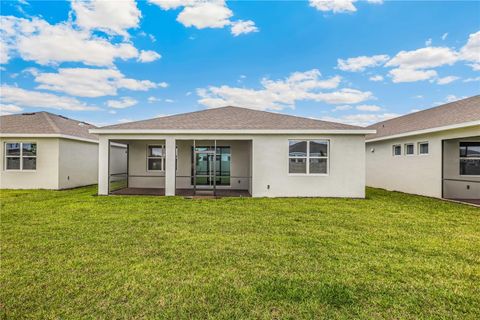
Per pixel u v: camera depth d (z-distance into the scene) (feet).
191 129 34.63
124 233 17.47
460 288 10.63
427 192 36.29
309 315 8.82
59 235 16.93
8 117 48.88
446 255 14.06
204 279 11.19
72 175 45.50
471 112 33.09
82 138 46.55
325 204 29.01
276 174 34.88
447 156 36.52
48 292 10.10
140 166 45.37
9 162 42.65
